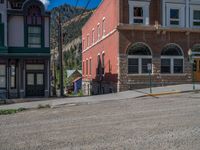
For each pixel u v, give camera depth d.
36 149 9.07
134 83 30.23
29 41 29.80
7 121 15.20
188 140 9.26
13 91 29.27
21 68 29.27
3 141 10.36
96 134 10.77
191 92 25.58
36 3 29.83
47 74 30.03
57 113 17.31
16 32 29.47
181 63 31.70
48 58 29.67
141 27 30.33
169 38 31.25
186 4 31.84
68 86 62.16
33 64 29.81
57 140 10.14
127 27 30.00
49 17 30.28
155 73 30.84
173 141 9.21
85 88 49.03
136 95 25.06
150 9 31.11
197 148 8.37
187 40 31.70
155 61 30.86
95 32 41.53
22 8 29.56
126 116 14.56
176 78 31.36
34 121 14.73
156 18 31.17
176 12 31.73
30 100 26.31
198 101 19.17
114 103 20.70
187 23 31.80
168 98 21.94
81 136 10.58
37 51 29.84
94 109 18.08
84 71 50.62
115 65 30.89
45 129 12.34
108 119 14.00
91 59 44.19
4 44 28.58
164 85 31.00
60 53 30.64
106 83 34.75
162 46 31.09
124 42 30.19
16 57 28.80
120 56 30.09
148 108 16.98
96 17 40.72
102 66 37.03
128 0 30.58
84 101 23.11
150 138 9.73
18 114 18.17
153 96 24.45
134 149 8.52
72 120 14.33
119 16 30.28
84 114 16.19
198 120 12.46
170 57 31.38
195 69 32.16
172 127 11.26
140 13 30.97
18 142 10.11
